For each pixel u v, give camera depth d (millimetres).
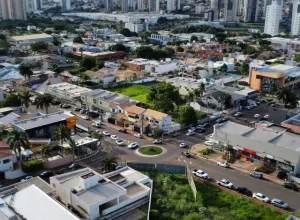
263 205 90250
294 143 108438
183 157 117938
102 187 80312
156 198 92562
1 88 197000
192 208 89062
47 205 74188
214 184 99438
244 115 162625
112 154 119750
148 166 107688
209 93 172000
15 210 73688
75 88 181750
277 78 197250
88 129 138250
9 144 105750
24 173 105688
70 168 109312
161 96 161750
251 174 105625
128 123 141375
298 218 77688
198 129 141125
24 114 146875
